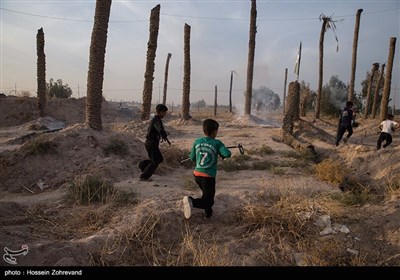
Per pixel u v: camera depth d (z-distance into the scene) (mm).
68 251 4555
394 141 17531
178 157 10789
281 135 17188
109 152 10047
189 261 4742
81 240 4891
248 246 5121
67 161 9297
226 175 9242
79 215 5883
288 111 16031
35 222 5730
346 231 5457
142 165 8391
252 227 5555
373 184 7781
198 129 23469
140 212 5695
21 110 29844
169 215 5633
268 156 12172
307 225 5594
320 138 15695
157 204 6047
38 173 8914
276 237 5273
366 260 4805
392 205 6160
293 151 12758
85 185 6949
